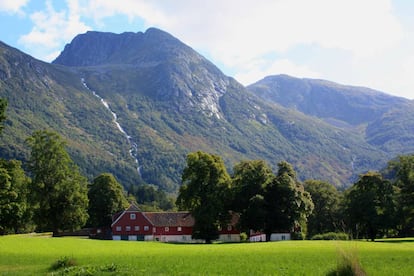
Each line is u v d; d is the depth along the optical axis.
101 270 31.30
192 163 103.81
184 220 141.00
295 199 104.19
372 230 107.56
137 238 135.88
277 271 34.09
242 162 114.25
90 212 132.88
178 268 36.59
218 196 102.12
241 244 84.94
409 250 58.59
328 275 23.17
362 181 110.69
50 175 93.38
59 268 35.56
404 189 103.31
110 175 136.75
